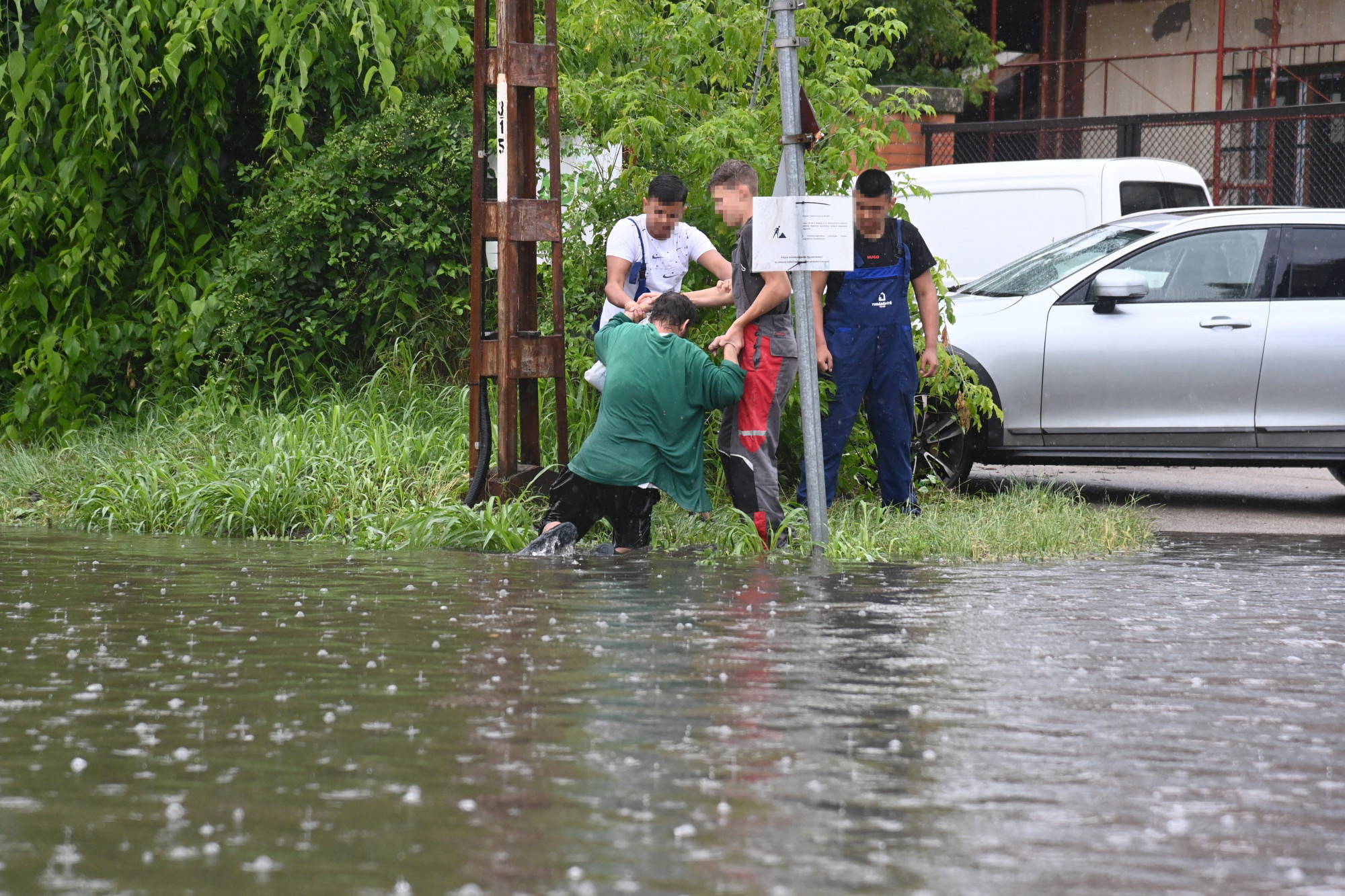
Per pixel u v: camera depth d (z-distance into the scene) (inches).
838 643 606.9
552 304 1030.4
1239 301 1176.2
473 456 994.7
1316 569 841.5
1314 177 2438.5
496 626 637.9
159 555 862.5
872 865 348.5
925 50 3090.6
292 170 1378.0
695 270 1095.6
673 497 889.5
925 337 1032.8
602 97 1103.6
